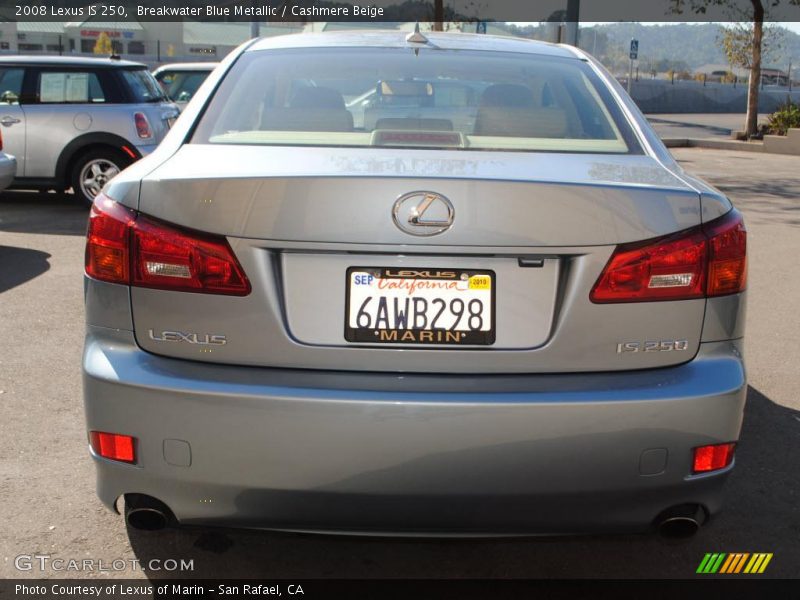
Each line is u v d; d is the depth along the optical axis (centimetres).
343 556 292
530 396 220
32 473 343
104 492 238
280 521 229
